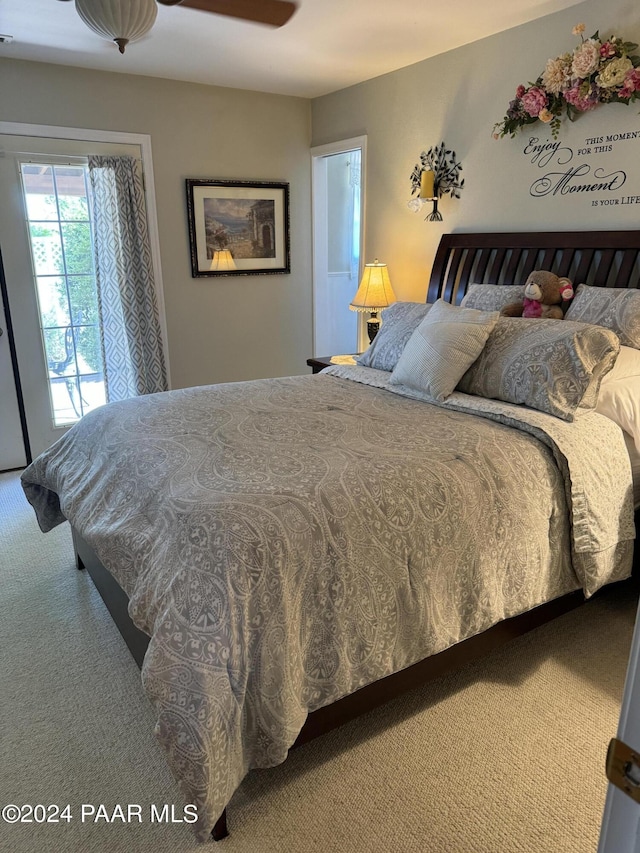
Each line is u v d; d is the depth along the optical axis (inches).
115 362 162.7
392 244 161.8
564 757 67.6
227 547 56.9
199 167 166.4
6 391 152.3
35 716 74.2
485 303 121.8
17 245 145.9
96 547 72.5
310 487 65.2
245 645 54.6
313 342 201.2
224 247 174.9
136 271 159.3
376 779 64.9
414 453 74.9
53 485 97.2
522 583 75.1
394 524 65.1
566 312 111.3
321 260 195.3
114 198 152.6
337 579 60.7
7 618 94.2
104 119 150.3
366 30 121.6
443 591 68.3
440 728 72.0
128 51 133.0
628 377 92.5
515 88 121.9
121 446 83.7
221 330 181.5
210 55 136.9
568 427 82.7
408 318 122.5
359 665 62.4
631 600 98.5
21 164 142.7
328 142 176.6
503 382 93.0
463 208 138.8
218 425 88.0
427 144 144.9
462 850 57.1
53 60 138.9
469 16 114.2
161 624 55.8
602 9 104.3
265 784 64.2
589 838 58.1
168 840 58.5
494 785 64.1
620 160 106.3
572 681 79.9
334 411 94.7
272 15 94.3
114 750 69.1
